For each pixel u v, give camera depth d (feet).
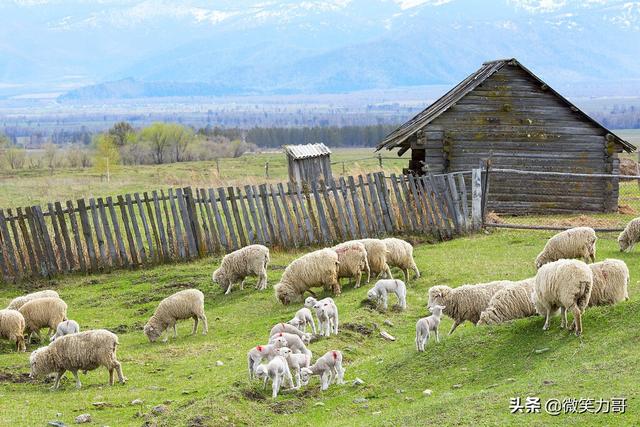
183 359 58.39
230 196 95.14
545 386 41.01
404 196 96.37
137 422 44.98
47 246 92.53
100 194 161.07
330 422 42.80
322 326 59.52
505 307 52.90
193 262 93.81
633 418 35.53
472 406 40.29
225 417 43.98
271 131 558.15
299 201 95.55
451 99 120.37
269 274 82.99
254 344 60.39
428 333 51.80
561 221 102.68
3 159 312.91
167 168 260.62
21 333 64.39
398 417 41.11
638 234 77.00
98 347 52.95
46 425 44.80
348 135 579.89
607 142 116.67
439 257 82.07
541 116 116.78
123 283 87.20
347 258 72.43
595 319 48.96
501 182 116.37
